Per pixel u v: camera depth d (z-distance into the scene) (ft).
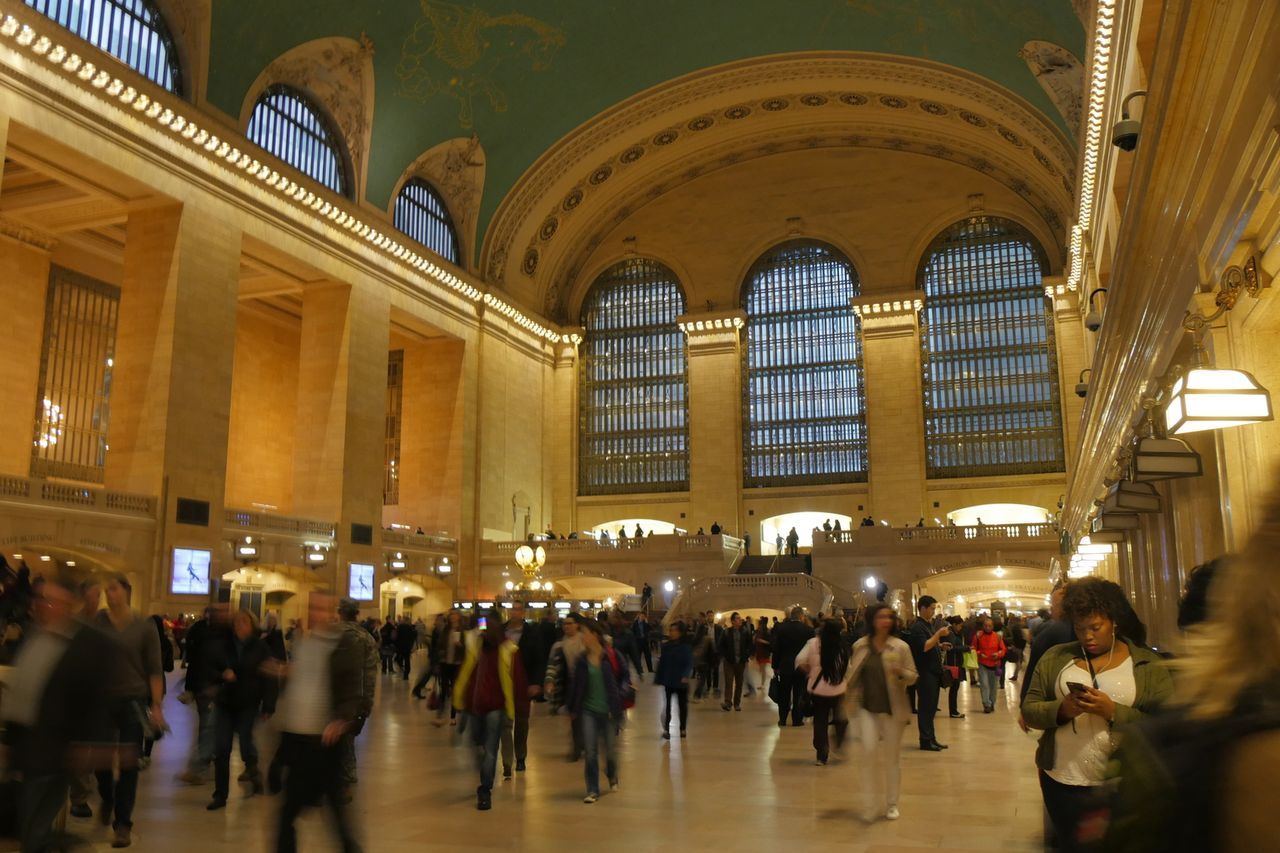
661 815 25.68
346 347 108.88
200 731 29.68
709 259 151.12
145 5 86.12
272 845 17.70
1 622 34.73
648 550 127.54
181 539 85.61
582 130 129.08
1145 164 25.99
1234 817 4.94
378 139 111.04
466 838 23.03
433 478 128.98
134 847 21.97
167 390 85.92
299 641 18.33
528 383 146.41
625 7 109.19
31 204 93.25
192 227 89.45
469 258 131.23
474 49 108.99
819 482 143.95
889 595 114.32
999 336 140.26
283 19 92.79
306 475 108.06
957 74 113.29
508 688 26.94
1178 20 19.88
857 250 145.48
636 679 78.48
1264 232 19.81
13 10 72.08
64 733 14.78
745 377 149.48
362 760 35.40
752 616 120.67
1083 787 13.15
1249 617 5.39
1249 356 23.47
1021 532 116.78
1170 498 39.70
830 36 115.85
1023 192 138.21
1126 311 37.37
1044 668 13.79
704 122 137.18
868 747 25.12
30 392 98.63
